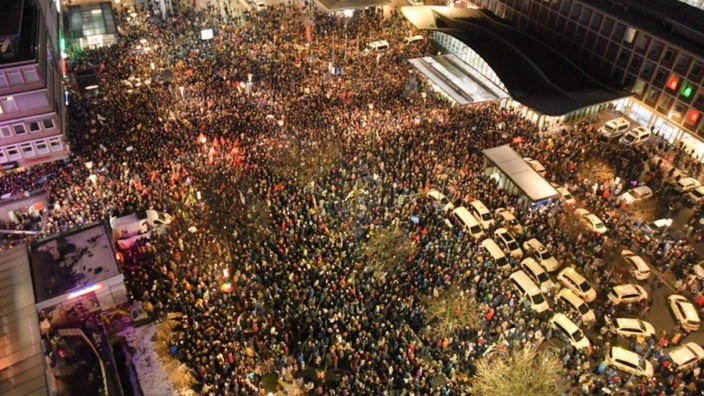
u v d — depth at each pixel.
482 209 51.66
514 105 70.00
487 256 47.06
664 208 54.72
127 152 56.19
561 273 46.16
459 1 92.62
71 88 67.62
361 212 50.25
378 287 43.31
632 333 41.56
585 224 49.97
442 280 43.44
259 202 51.31
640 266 46.75
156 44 79.44
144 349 39.34
